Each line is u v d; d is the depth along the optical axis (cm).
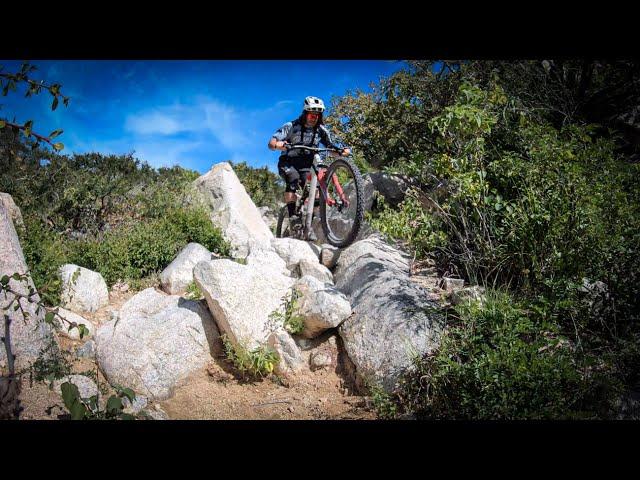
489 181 500
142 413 320
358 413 387
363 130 784
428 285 495
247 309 457
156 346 425
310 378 443
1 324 348
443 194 549
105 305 507
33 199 639
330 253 587
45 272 469
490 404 327
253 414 391
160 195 711
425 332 408
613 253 402
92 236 614
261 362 428
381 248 568
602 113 732
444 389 363
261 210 1095
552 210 424
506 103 553
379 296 463
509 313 378
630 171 457
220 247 635
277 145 607
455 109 459
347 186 695
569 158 448
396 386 386
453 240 523
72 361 415
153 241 593
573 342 384
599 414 320
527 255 441
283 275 505
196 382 429
